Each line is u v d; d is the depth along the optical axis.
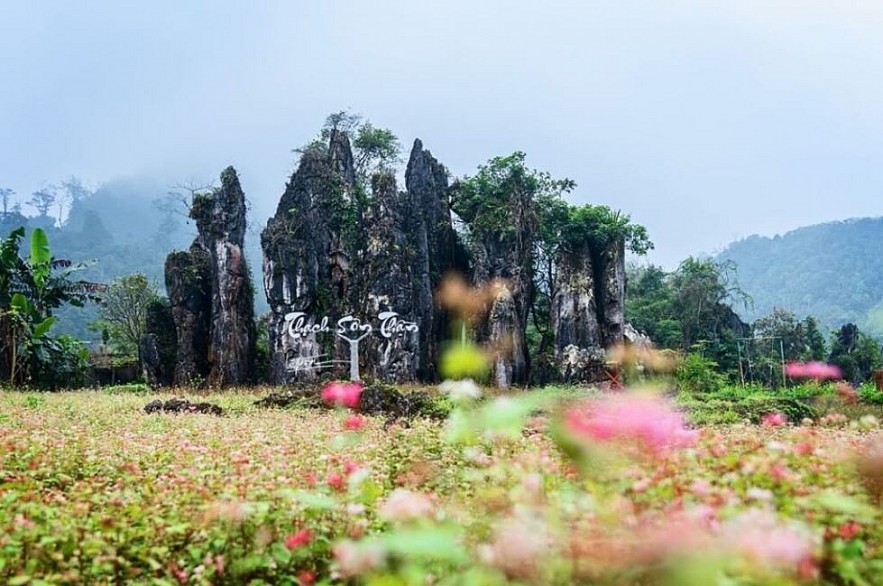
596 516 3.01
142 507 4.81
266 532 4.00
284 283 31.00
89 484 5.84
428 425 9.40
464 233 36.44
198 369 32.28
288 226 32.00
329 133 41.31
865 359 43.09
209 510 4.24
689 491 3.39
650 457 3.64
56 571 3.92
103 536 4.16
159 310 34.62
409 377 29.56
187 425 11.99
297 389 20.55
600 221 34.41
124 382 34.66
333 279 32.03
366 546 2.86
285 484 4.95
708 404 17.69
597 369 30.19
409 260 31.27
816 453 4.01
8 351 27.30
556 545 2.73
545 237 34.97
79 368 30.11
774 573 2.46
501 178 35.38
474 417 2.94
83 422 12.12
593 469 3.26
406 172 35.97
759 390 26.97
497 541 2.90
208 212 33.12
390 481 5.55
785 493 3.43
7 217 103.94
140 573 4.02
